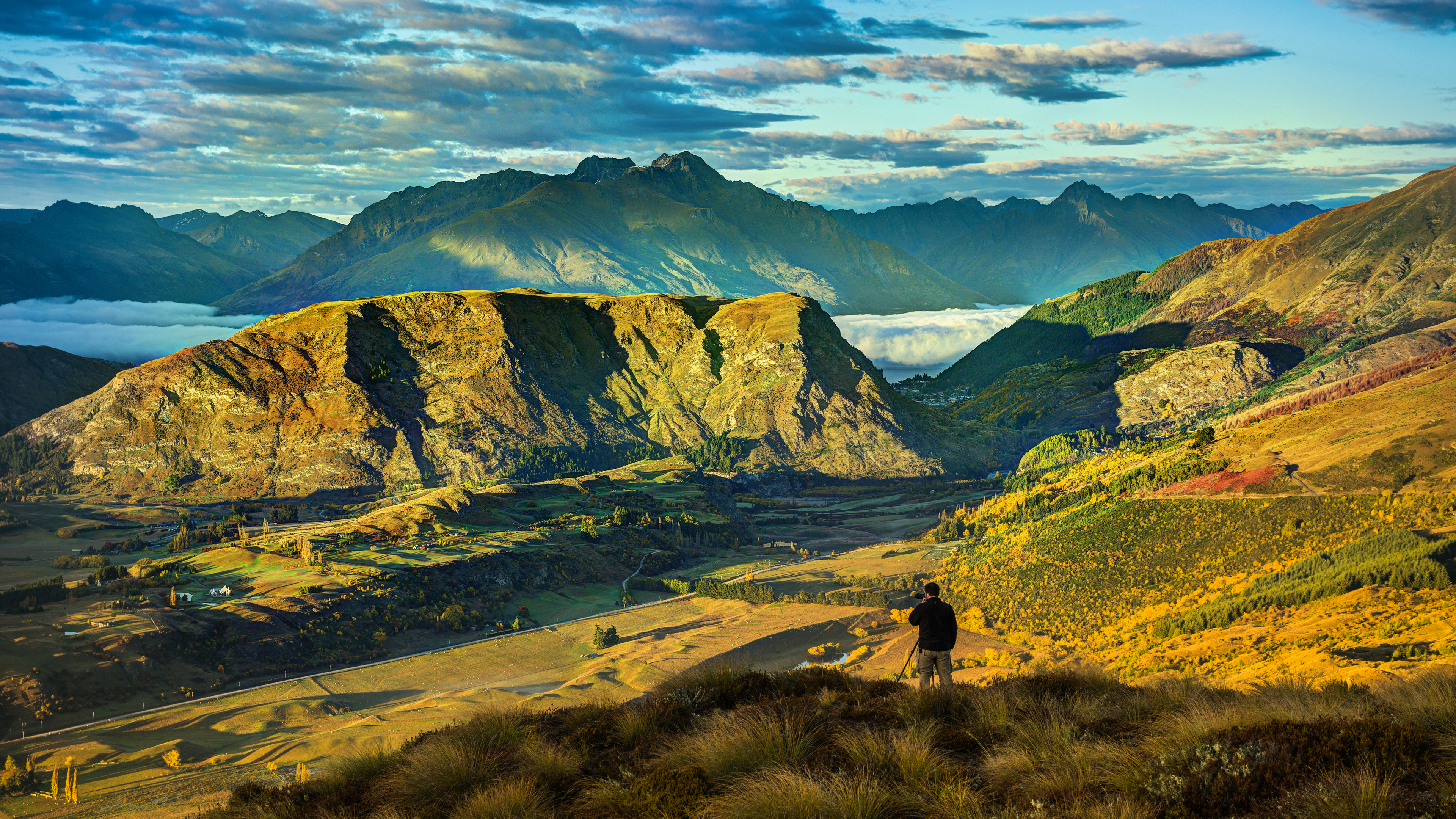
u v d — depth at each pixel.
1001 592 187.88
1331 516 160.12
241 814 19.33
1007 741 16.58
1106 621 158.25
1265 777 13.29
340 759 20.94
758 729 17.23
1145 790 13.79
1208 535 172.12
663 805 15.39
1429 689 16.39
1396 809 12.05
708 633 190.12
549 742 19.53
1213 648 107.81
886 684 21.80
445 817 16.81
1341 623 101.75
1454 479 155.88
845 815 13.85
